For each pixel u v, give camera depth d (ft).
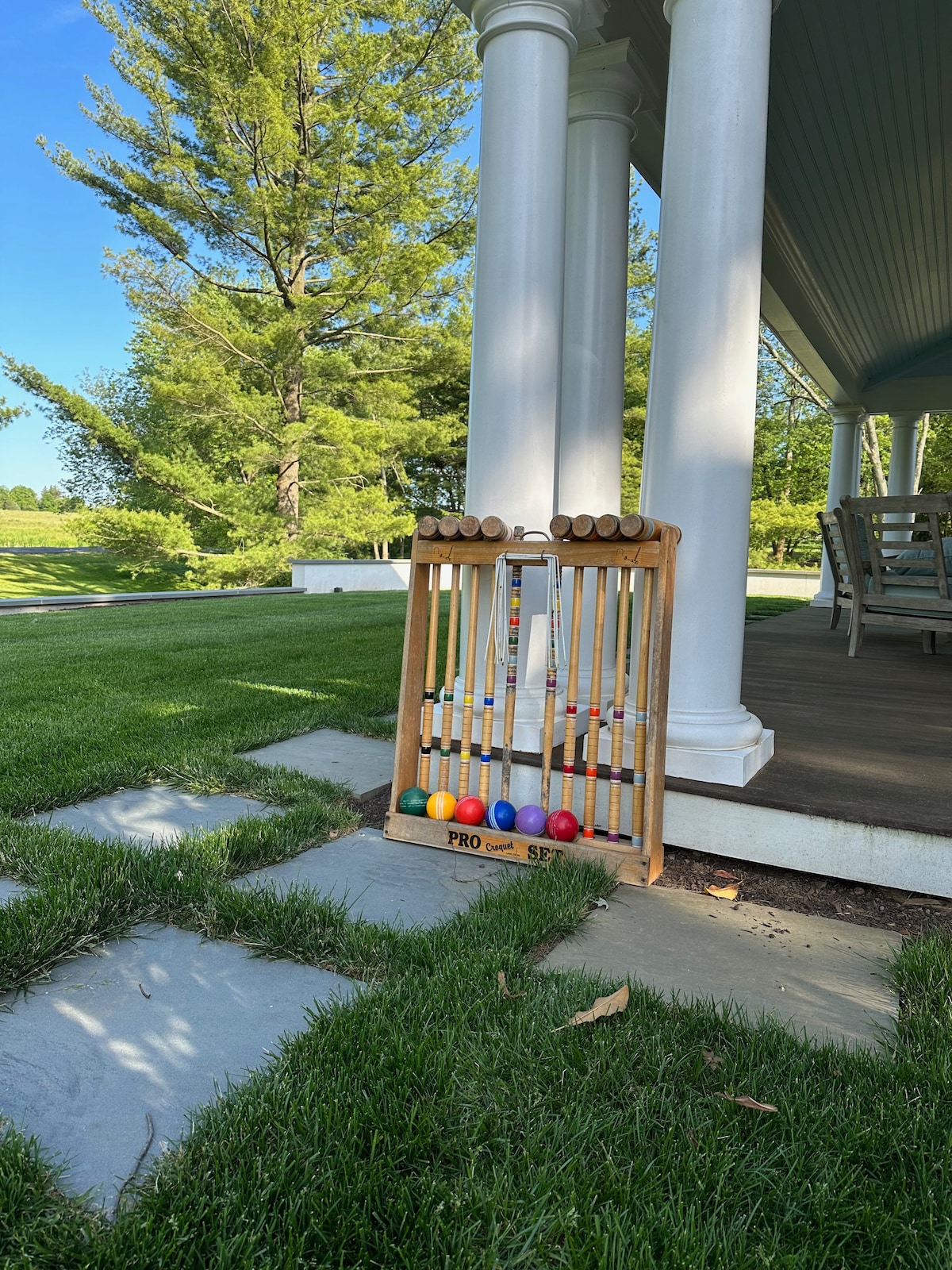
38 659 18.28
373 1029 4.70
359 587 54.90
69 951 5.73
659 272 8.13
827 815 7.17
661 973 5.71
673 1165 3.76
